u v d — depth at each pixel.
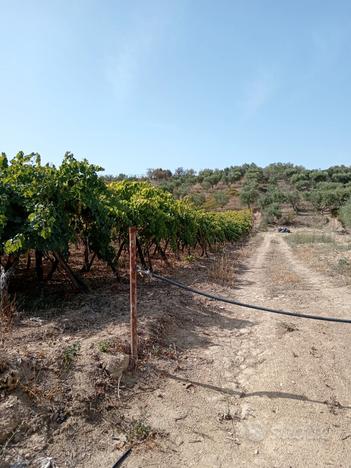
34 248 5.92
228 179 79.50
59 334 4.75
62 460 2.88
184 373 4.45
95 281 8.44
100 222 7.25
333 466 2.96
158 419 3.50
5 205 5.91
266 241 31.73
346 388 4.20
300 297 8.77
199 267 13.12
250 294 9.17
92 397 3.54
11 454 2.82
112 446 3.10
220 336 5.84
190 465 2.96
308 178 76.12
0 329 4.66
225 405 3.83
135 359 4.29
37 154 6.88
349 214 36.53
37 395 3.32
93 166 6.90
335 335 5.94
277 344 5.48
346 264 12.81
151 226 9.76
